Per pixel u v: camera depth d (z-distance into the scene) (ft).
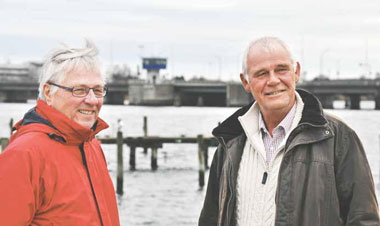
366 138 104.06
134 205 41.88
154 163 64.75
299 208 8.29
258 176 9.17
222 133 9.83
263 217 8.87
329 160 8.29
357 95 276.82
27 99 380.99
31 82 328.08
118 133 48.16
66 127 8.00
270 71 8.82
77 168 8.10
